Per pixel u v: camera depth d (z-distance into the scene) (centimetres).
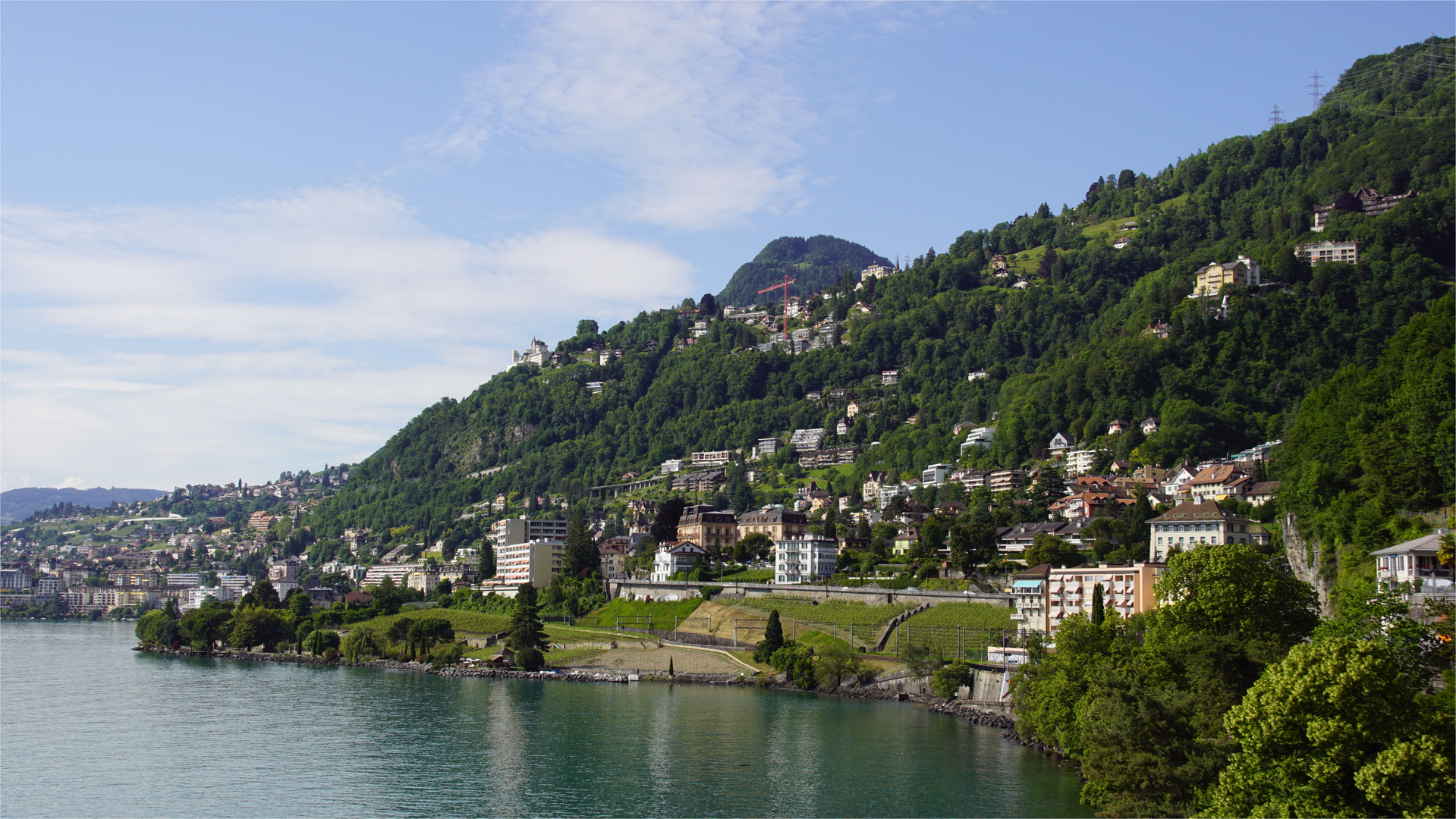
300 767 18262
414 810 15588
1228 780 9438
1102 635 16788
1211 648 12769
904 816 14688
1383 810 8188
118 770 18062
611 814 15250
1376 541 17038
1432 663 9994
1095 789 12006
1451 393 18300
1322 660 8962
